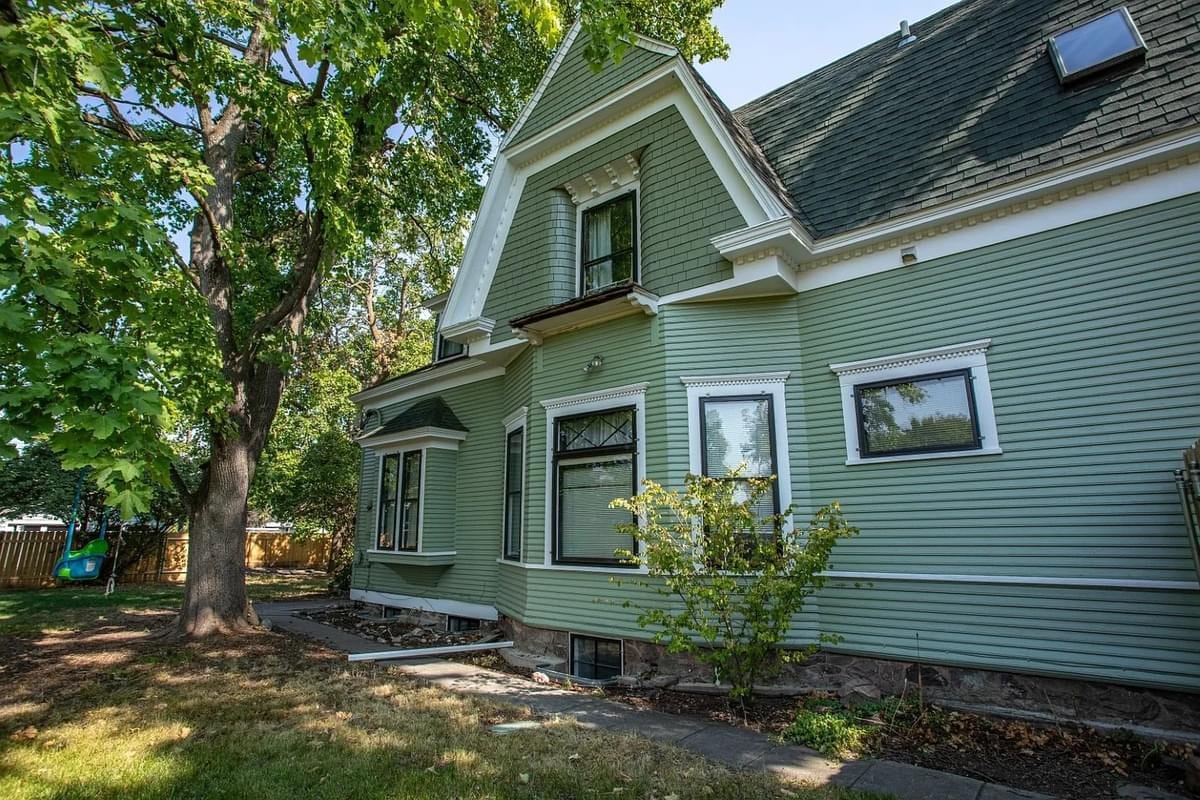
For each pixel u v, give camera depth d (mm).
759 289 6867
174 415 4305
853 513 6207
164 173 6988
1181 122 4855
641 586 6746
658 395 7000
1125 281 5145
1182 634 4598
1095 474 5066
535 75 13453
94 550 15828
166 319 4977
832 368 6566
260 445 10156
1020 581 5254
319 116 7941
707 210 7246
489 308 9625
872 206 6516
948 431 5801
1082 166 5254
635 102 8242
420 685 6344
